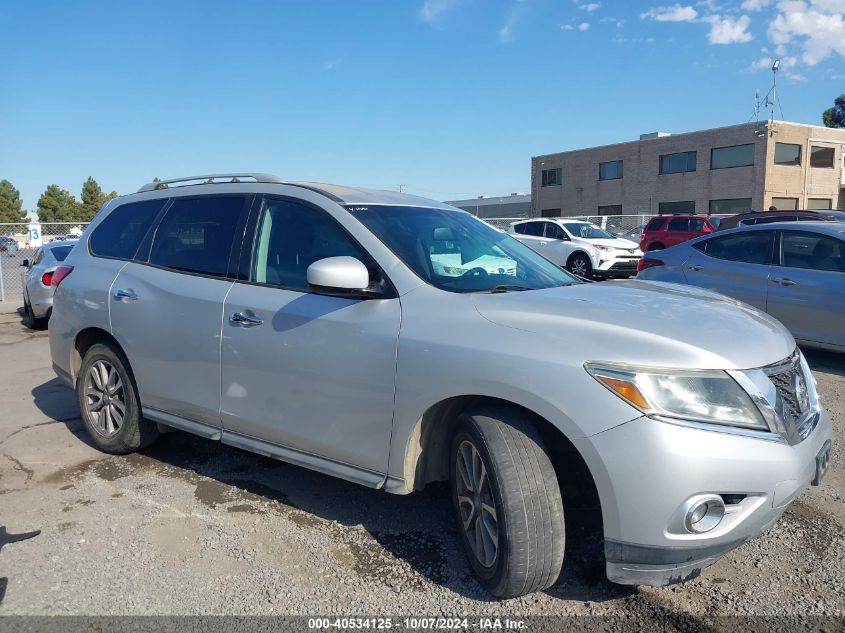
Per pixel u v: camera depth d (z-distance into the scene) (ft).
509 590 9.06
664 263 27.89
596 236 61.62
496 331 9.37
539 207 163.12
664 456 8.02
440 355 9.59
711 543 8.23
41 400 20.67
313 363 11.03
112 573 10.31
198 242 13.74
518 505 8.82
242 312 12.14
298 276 11.85
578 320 9.22
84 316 15.37
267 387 11.77
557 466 10.49
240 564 10.56
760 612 9.19
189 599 9.62
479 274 11.46
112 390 15.17
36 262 38.96
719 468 8.04
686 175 131.34
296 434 11.46
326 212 11.91
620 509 8.28
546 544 8.87
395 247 11.14
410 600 9.58
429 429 10.23
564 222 62.49
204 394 12.91
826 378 21.53
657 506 8.09
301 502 12.85
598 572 10.25
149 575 10.25
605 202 147.13
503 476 8.89
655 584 8.52
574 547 10.94
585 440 8.40
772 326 10.19
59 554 10.89
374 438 10.44
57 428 17.69
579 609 9.34
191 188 14.65
